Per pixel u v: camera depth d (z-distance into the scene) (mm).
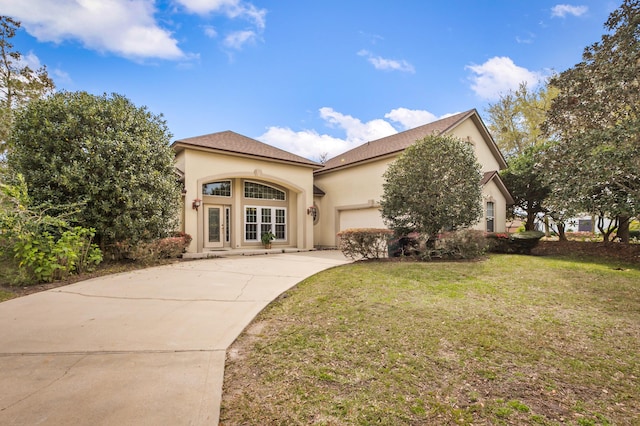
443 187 9789
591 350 3289
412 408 2326
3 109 13312
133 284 6508
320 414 2264
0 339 3605
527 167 13766
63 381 2693
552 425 2127
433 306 4742
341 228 17141
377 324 4043
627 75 7809
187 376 2814
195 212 12703
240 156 13977
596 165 8336
